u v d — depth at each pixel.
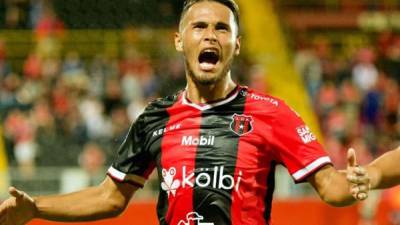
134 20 37.50
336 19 45.09
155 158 9.80
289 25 43.66
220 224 9.28
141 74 34.41
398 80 38.66
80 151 30.25
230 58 9.66
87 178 27.61
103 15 37.56
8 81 33.12
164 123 9.80
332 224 24.52
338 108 34.69
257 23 40.03
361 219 24.67
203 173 9.38
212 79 9.57
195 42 9.59
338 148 31.17
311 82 36.59
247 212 9.29
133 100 33.12
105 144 30.38
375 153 31.80
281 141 9.45
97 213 10.20
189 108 9.72
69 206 10.12
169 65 34.94
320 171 9.37
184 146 9.55
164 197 9.59
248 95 9.71
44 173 27.28
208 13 9.59
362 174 8.52
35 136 30.53
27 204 9.77
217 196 9.29
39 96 32.91
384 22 44.47
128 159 10.10
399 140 33.38
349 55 39.97
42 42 37.25
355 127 32.97
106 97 33.25
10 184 26.91
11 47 37.28
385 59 39.62
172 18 37.44
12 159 30.33
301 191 26.62
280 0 45.66
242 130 9.49
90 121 31.12
